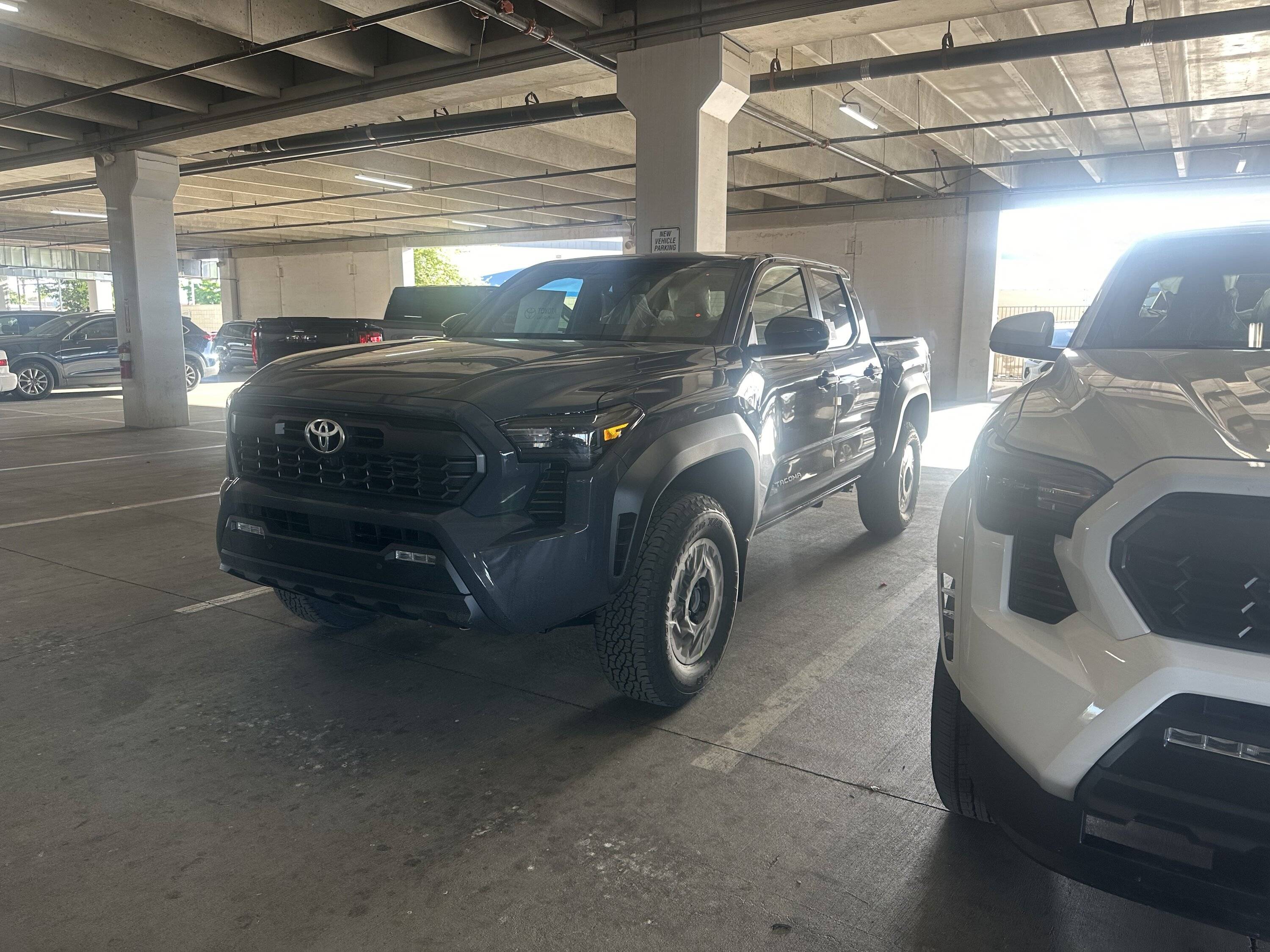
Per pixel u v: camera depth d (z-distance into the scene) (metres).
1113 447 1.68
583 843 2.37
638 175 8.12
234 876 2.22
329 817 2.50
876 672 3.57
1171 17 8.64
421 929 2.02
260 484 3.04
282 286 31.06
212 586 4.73
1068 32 8.17
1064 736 1.61
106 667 3.60
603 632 3.00
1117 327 2.76
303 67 10.13
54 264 35.59
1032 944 1.99
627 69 8.05
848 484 4.91
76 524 6.20
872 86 10.70
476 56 8.86
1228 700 1.46
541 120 10.49
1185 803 1.50
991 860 2.30
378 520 2.69
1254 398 1.75
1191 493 1.51
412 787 2.66
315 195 20.28
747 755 2.87
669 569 2.98
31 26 7.82
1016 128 14.34
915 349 5.84
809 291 4.44
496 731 3.04
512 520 2.63
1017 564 1.81
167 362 12.60
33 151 13.28
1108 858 1.63
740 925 2.04
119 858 2.29
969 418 15.12
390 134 11.62
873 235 20.12
